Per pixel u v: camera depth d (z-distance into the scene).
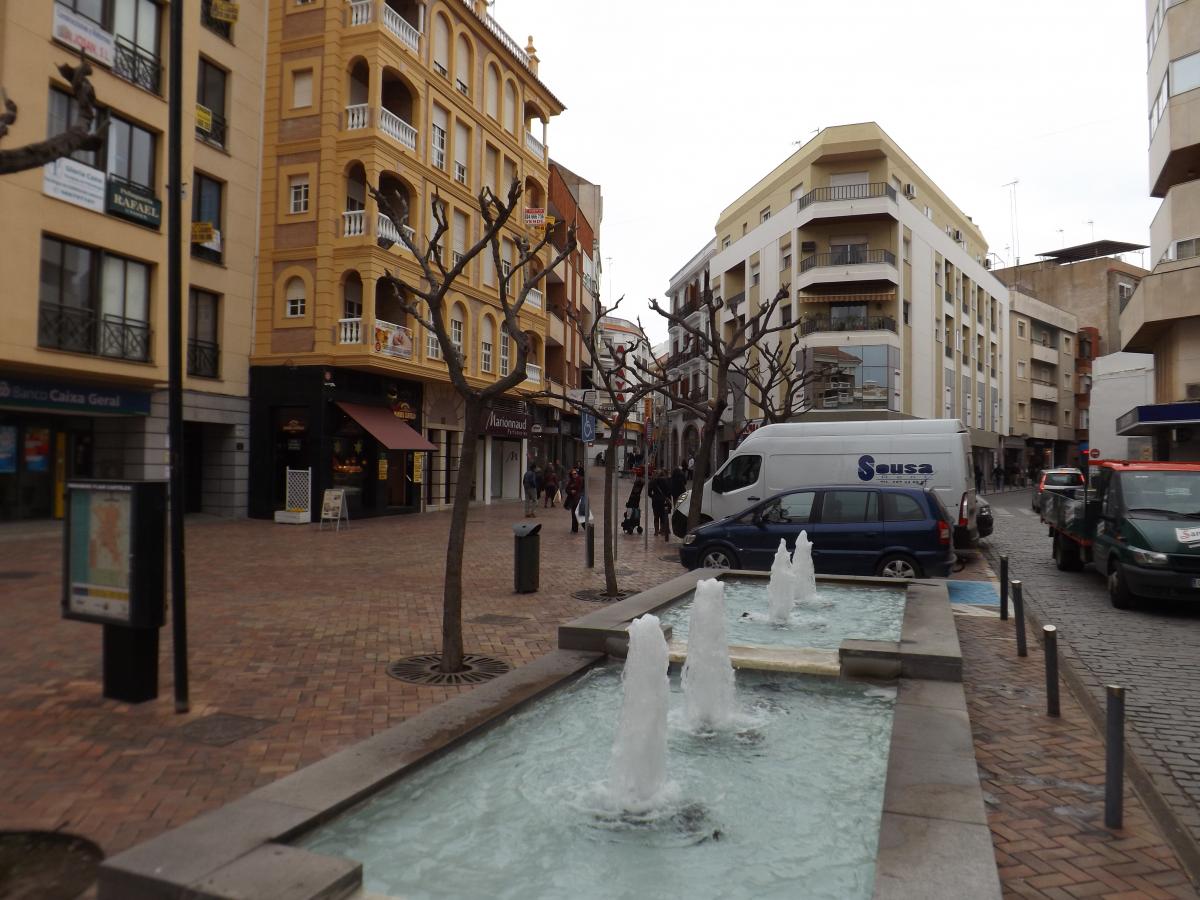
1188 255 25.62
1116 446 51.16
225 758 4.76
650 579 12.70
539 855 3.57
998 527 25.36
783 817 4.01
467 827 3.80
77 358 17.00
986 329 55.47
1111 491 11.78
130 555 5.48
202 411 21.67
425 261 7.53
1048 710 5.99
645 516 16.83
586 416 13.80
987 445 54.88
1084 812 4.31
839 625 8.45
